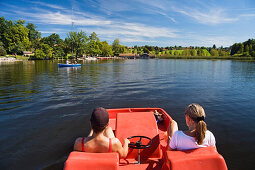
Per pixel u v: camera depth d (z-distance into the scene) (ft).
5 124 21.77
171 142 8.05
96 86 49.85
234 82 58.44
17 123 22.09
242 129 20.26
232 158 14.53
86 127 20.88
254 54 367.86
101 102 32.24
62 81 59.62
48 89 45.11
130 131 11.14
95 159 6.64
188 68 126.41
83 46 319.88
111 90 43.78
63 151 15.52
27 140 17.60
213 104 31.19
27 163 13.71
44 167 13.23
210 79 66.03
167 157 7.09
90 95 38.04
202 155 6.89
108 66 147.84
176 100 33.88
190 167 6.75
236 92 41.73
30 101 32.89
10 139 17.80
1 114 25.49
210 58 401.08
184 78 69.10
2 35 278.87
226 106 29.89
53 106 29.50
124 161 10.75
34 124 21.74
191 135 7.70
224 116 24.77
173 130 9.36
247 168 13.25
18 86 49.52
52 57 296.10
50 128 20.53
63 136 18.53
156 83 55.67
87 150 7.44
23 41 289.33
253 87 48.65
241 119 23.50
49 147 16.17
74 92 41.22
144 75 79.87
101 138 7.34
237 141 17.40
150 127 11.34
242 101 33.24
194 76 76.18
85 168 6.55
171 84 53.67
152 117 11.96
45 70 104.06
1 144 16.76
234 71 101.86
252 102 32.42
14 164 13.57
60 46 328.70
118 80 62.64
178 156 6.95
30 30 354.95
